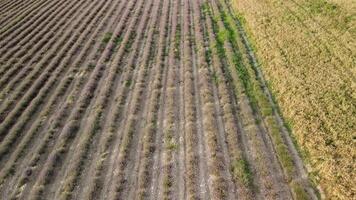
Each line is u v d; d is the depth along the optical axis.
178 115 22.80
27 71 29.00
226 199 16.98
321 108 21.44
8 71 29.06
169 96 24.52
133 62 29.27
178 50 30.47
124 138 21.00
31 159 20.14
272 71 25.70
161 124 22.14
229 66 27.45
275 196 16.86
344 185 16.75
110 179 18.59
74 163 19.52
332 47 27.36
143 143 20.62
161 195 17.47
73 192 18.05
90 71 28.45
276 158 18.98
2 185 18.78
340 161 17.97
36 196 17.81
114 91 25.77
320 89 23.05
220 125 21.59
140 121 22.58
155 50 30.81
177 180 18.20
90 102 24.75
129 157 19.83
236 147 19.59
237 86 24.70
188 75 26.53
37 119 23.33
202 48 30.06
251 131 20.66
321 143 19.08
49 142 21.33
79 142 21.16
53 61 29.95
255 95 23.83
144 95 25.06
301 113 21.23
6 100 25.56
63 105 24.52
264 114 21.92
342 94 22.36
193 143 20.27
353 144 18.78
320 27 30.28
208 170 18.58
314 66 25.42
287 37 29.55
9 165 19.84
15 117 23.70
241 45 29.86
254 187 17.47
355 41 27.53
